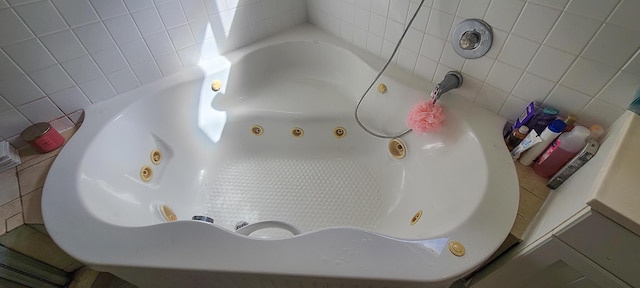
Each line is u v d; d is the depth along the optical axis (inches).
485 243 28.3
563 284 28.7
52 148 39.8
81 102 43.2
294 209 51.4
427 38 42.1
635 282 22.0
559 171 31.9
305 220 49.9
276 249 28.1
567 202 26.2
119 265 28.0
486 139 37.4
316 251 27.8
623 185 20.6
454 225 30.3
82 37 38.6
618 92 28.3
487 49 35.9
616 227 20.1
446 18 38.0
